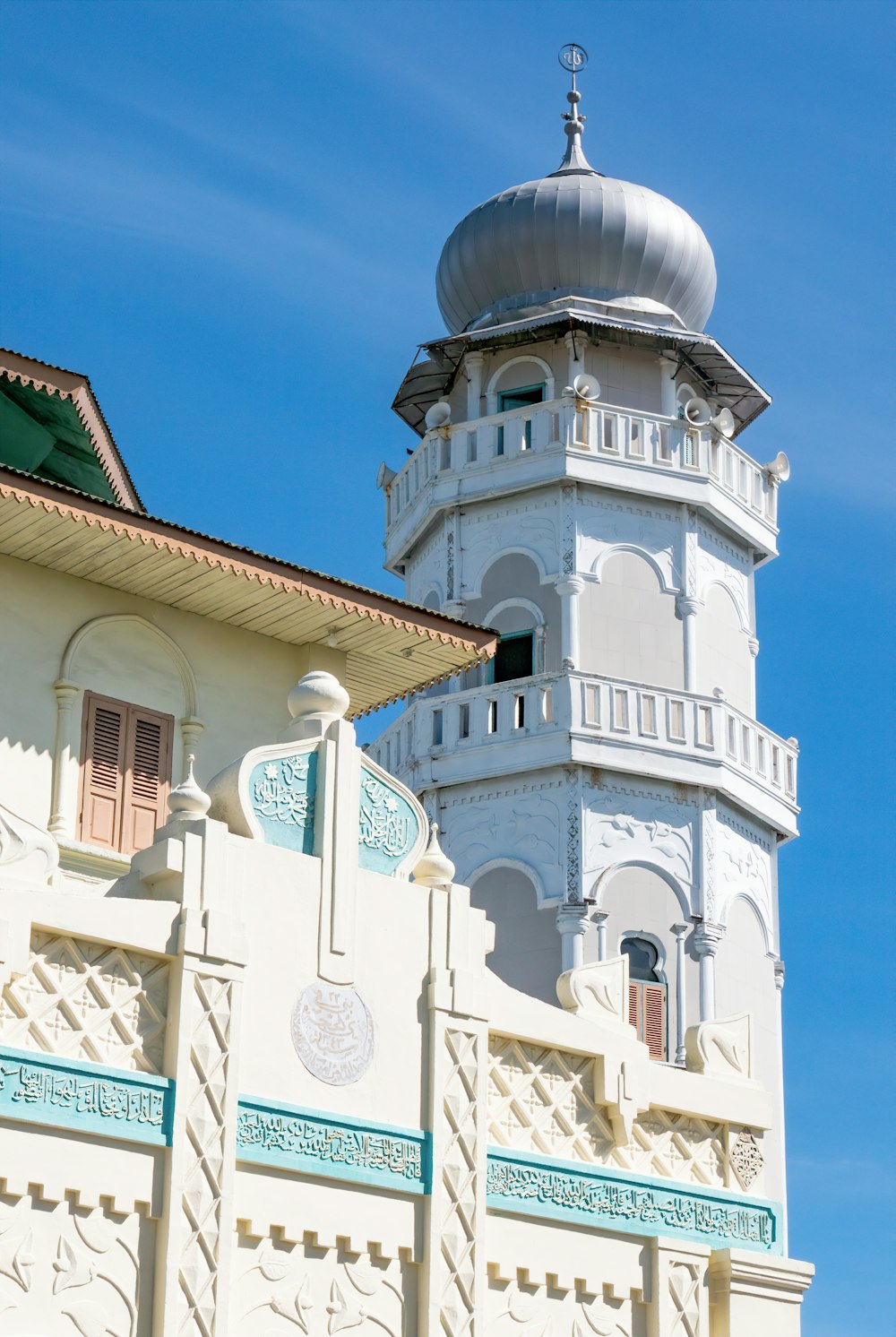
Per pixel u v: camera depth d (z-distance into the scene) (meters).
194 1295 19.02
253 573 24.47
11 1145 18.42
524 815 41.47
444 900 22.14
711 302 47.56
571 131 48.59
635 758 41.53
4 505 22.94
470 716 42.38
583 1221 22.23
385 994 21.38
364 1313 20.33
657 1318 22.53
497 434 44.47
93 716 24.48
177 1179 19.17
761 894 43.50
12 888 19.09
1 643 24.03
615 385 45.22
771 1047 42.75
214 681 25.58
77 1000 19.22
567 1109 22.62
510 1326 21.48
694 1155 23.67
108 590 24.97
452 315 48.03
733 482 45.38
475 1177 21.34
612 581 43.31
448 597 43.94
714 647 44.28
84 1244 18.66
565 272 46.19
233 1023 19.98
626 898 40.97
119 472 28.50
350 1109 20.73
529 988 40.28
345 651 26.64
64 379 25.72
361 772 22.00
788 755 44.91
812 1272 23.67
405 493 46.38
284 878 20.92
